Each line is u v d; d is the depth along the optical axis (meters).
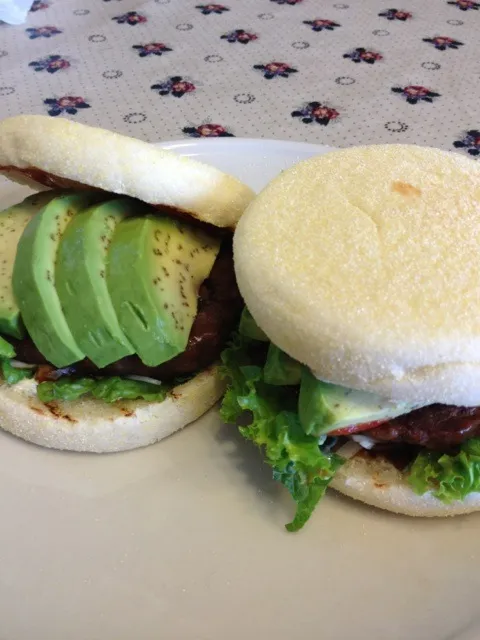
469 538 0.21
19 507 0.21
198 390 0.23
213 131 0.40
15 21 0.53
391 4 0.58
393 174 0.21
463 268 0.18
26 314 0.21
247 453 0.23
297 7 0.57
